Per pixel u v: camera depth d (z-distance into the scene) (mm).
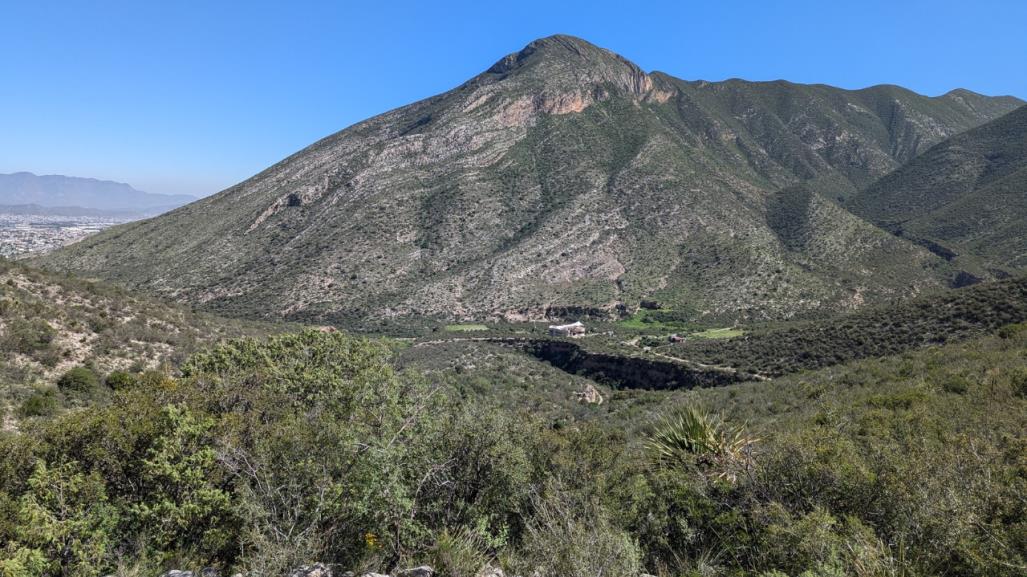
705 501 5273
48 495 4883
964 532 4004
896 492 4520
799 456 5215
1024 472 4680
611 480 7125
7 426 16422
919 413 8711
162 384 8484
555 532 4441
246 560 4324
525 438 7301
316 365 17750
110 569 4734
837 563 3807
